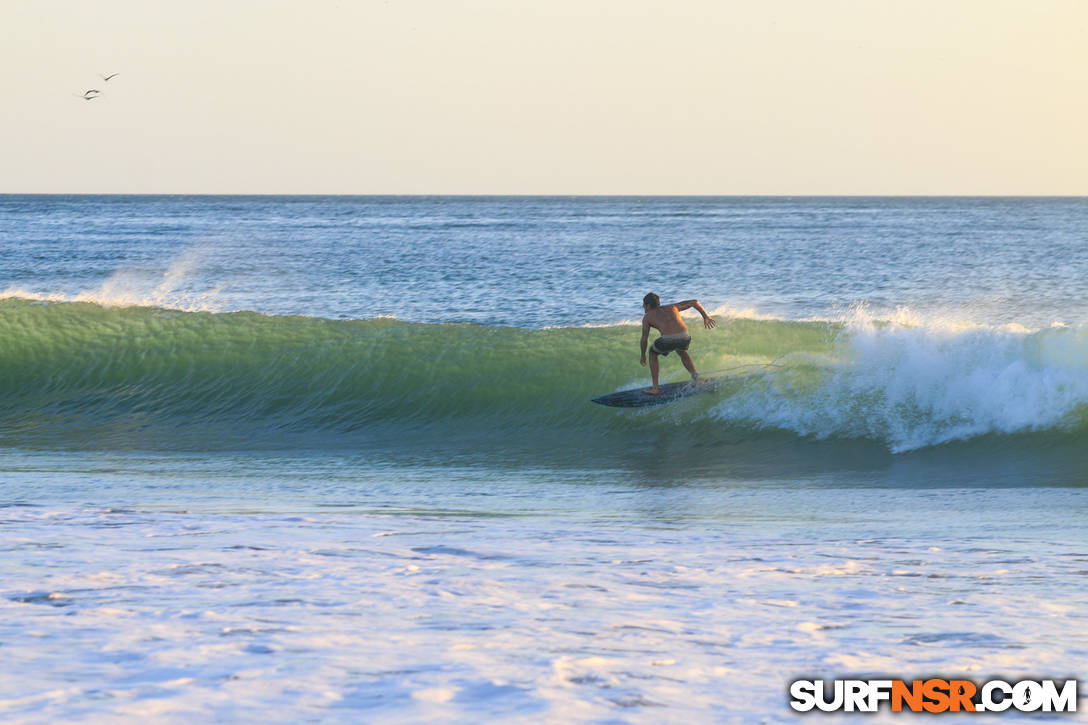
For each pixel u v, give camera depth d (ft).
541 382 191.62
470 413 186.80
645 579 66.85
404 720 34.09
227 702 35.91
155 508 113.60
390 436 179.73
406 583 63.26
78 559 70.59
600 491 134.21
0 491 128.67
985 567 73.46
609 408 180.34
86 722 33.06
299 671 40.70
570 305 412.77
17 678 39.04
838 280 515.91
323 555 74.59
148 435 182.60
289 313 391.24
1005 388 158.51
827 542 89.10
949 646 47.98
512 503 123.85
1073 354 159.33
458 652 44.78
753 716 36.06
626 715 35.53
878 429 159.74
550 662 43.11
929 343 167.84
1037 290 458.50
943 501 122.93
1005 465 144.05
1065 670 43.68
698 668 42.93
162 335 221.87
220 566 68.28
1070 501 120.88
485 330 215.51
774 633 50.47
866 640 49.11
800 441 160.86
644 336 173.06
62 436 181.98
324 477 145.79
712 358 188.75
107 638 46.52
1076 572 71.20
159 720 33.50
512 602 57.82
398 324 223.30
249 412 194.59
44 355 216.74
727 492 132.67
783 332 194.39
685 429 169.48
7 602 55.36
